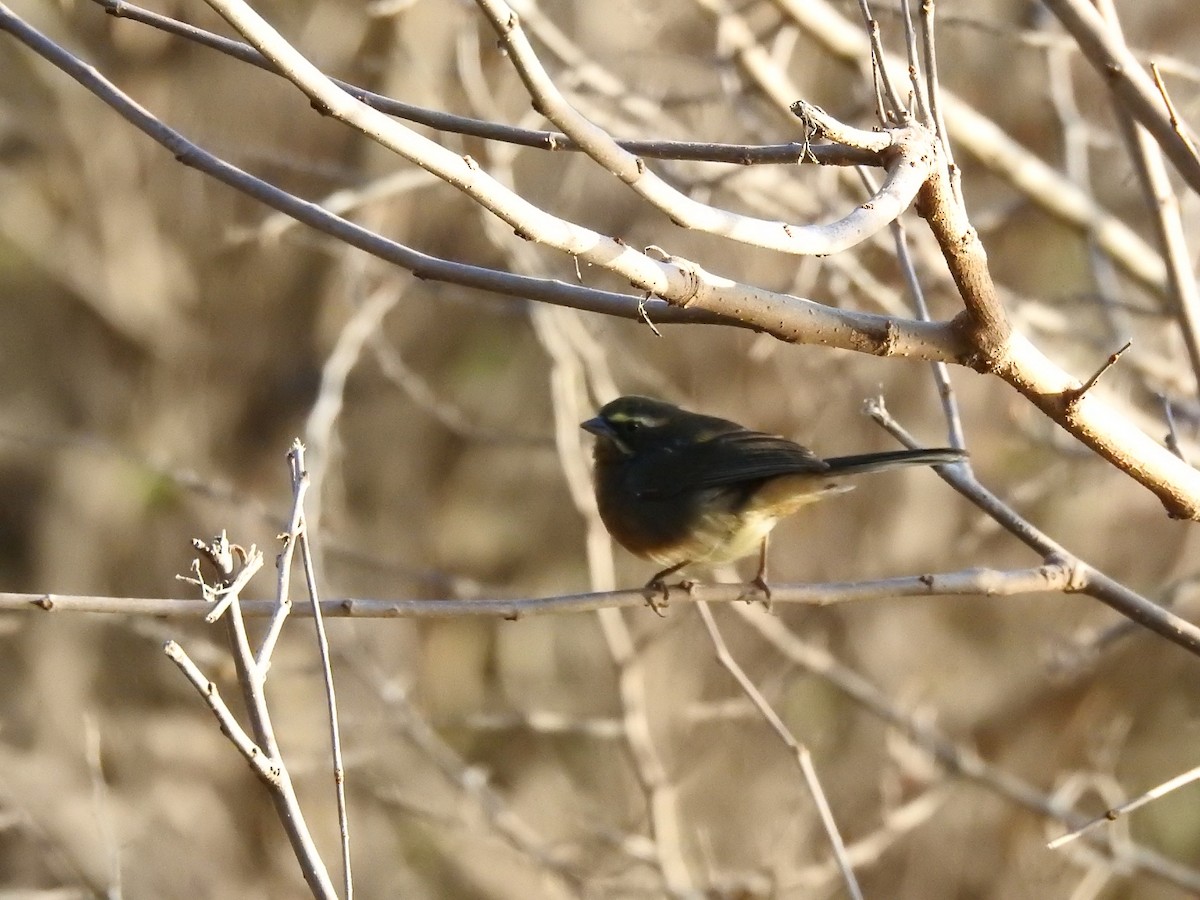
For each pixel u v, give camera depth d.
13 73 16.39
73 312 17.03
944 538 15.45
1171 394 11.51
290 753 13.65
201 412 16.50
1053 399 5.83
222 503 14.17
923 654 15.33
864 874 14.52
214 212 16.17
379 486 16.72
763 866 12.95
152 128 6.16
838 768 14.43
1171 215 7.03
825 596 7.30
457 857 14.40
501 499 16.88
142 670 15.41
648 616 14.65
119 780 14.68
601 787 15.36
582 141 4.77
